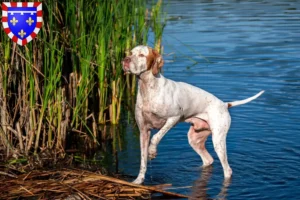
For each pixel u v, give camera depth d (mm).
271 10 23125
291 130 9883
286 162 8516
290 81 12766
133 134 10086
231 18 21281
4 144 8531
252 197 7332
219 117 8062
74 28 9266
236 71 13648
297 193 7430
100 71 10281
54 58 8625
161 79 7680
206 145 9516
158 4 14273
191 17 21609
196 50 15891
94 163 8633
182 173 8250
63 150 8750
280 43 16609
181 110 7844
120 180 7508
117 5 10828
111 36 10883
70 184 7445
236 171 8258
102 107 10531
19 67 8578
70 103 9641
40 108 8945
